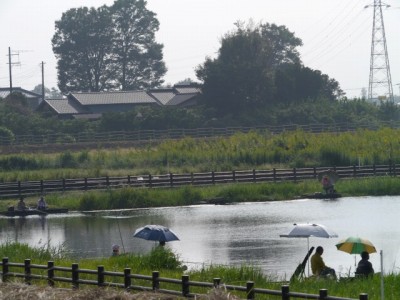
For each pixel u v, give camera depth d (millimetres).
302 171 138375
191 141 167000
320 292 39562
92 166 149750
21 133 197250
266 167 146500
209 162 151125
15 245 68812
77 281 49031
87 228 97938
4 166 148375
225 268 56719
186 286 44469
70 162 151750
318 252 57469
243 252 77875
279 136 170625
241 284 51250
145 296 44375
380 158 147500
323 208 111000
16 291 46500
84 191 125875
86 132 196125
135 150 167000
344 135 167000
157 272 45906
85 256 76812
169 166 148625
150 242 86438
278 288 50031
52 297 44969
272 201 122250
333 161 148375
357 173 140250
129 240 88000
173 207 118250
